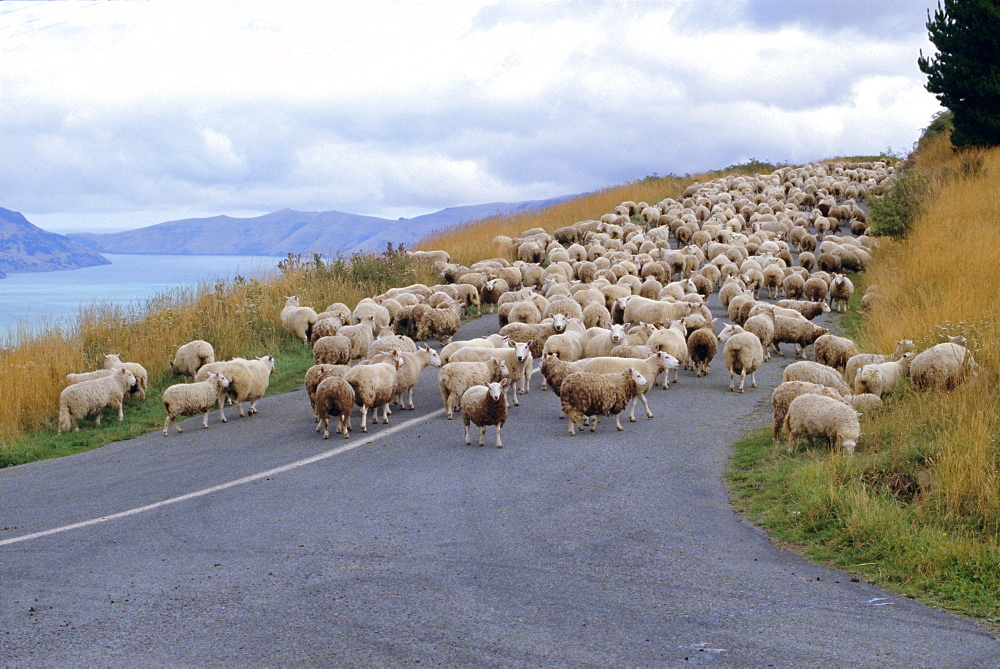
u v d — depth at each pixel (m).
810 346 20.42
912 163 45.25
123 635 6.84
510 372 15.57
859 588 7.54
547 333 18.14
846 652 6.28
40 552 9.09
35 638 6.82
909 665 6.07
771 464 11.09
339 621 7.00
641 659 6.22
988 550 8.00
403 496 10.57
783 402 11.77
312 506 10.32
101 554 8.91
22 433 15.66
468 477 11.27
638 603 7.25
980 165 31.80
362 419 14.30
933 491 9.18
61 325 20.70
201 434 14.95
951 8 35.81
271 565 8.35
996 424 10.59
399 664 6.22
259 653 6.46
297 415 15.94
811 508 9.12
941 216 25.55
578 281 25.48
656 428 13.45
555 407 15.27
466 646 6.49
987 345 12.98
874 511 8.74
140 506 10.73
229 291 25.33
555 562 8.25
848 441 10.57
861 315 21.39
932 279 18.58
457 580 7.84
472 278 27.36
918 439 10.52
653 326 17.89
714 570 7.98
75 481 12.33
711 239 34.06
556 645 6.48
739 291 23.50
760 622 6.83
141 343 19.83
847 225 40.69
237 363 15.98
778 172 58.78
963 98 36.09
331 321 20.39
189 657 6.43
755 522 9.34
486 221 45.47
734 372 15.98
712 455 11.91
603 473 11.22
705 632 6.66
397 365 14.93
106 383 16.02
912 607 7.11
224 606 7.37
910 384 12.92
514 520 9.52
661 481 10.82
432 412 15.36
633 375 13.26
